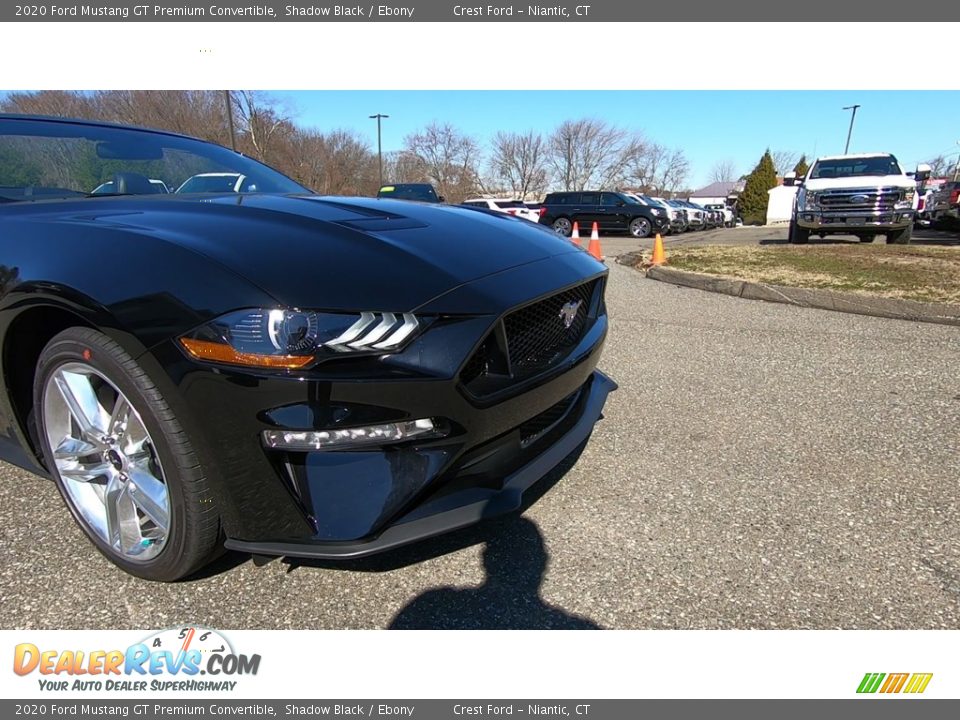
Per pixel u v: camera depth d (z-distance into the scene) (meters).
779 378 3.69
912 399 3.29
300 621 1.70
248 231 1.69
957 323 5.05
